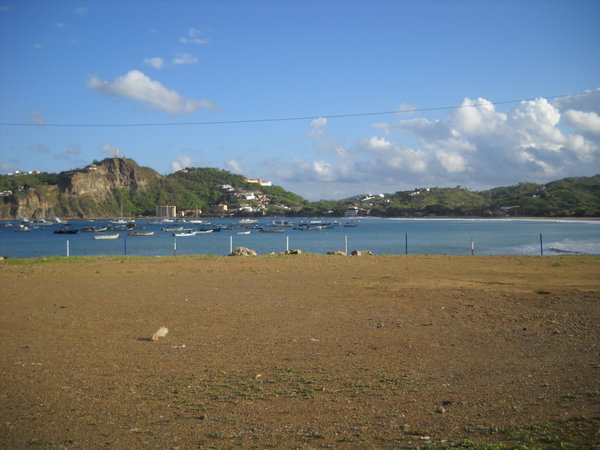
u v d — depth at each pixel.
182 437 5.11
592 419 4.89
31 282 17.89
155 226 161.25
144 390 6.59
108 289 16.11
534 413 5.23
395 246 65.50
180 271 21.12
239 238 94.44
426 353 8.06
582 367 6.85
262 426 5.34
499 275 18.08
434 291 14.59
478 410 5.47
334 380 6.82
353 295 14.25
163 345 9.02
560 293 13.42
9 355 8.45
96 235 107.44
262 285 16.67
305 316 11.42
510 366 7.13
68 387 6.75
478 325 10.02
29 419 5.67
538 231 102.12
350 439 4.91
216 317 11.51
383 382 6.66
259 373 7.23
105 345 9.09
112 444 4.99
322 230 132.38
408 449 4.58
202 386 6.71
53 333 10.09
